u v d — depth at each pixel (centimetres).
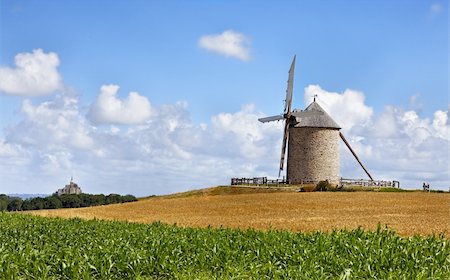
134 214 5575
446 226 3834
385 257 1958
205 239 2417
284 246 2238
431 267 1850
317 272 1800
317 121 8950
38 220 3919
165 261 1975
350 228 3744
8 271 1819
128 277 1905
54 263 1975
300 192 7769
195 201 6894
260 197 6975
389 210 5266
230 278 1762
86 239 2550
